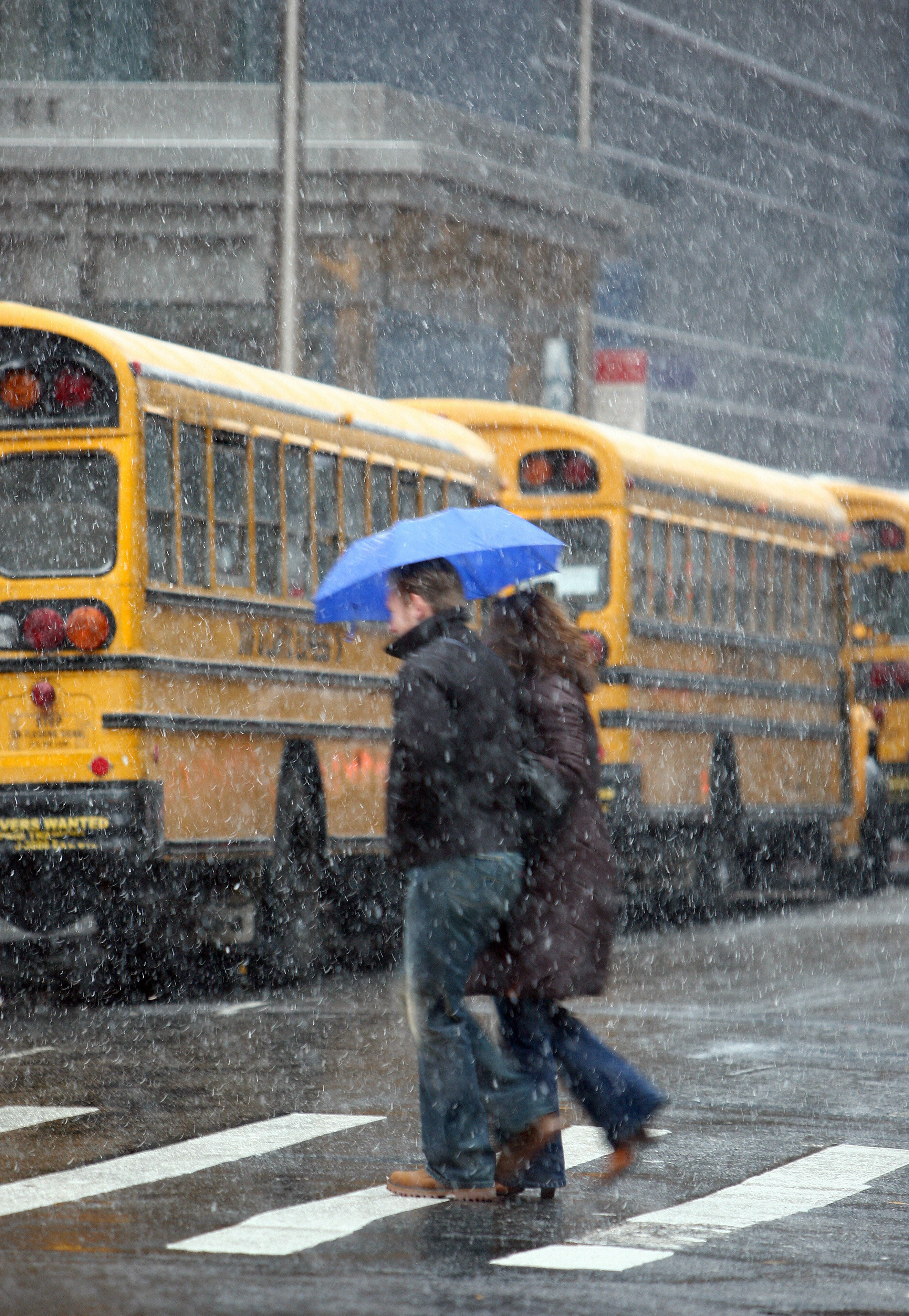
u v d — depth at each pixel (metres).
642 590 41.72
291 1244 14.27
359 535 33.81
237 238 68.75
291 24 53.09
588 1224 15.17
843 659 51.97
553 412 41.50
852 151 120.25
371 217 68.94
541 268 76.06
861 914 46.09
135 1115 19.69
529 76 88.50
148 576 28.30
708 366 109.81
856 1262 14.09
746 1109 20.66
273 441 31.44
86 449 28.22
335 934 36.16
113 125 69.00
